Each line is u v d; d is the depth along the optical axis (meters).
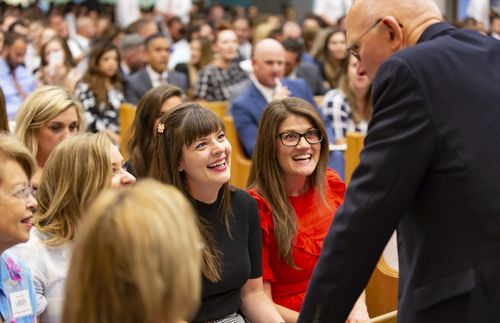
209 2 14.49
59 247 2.28
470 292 1.62
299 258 2.67
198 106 2.40
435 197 1.67
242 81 6.52
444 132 1.63
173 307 1.12
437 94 1.65
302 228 2.71
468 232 1.63
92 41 8.71
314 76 6.48
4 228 1.84
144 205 1.13
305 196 2.77
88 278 1.13
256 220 2.54
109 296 1.11
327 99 4.74
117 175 2.38
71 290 1.15
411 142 1.64
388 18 1.79
